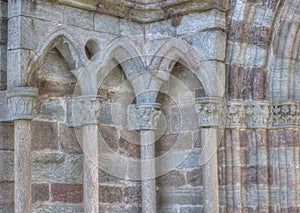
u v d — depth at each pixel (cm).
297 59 1252
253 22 1238
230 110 1226
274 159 1232
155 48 1241
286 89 1239
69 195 1155
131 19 1236
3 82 1087
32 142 1115
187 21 1227
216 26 1203
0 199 1068
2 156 1077
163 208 1277
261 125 1232
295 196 1221
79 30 1153
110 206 1214
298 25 1241
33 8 1081
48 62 1146
